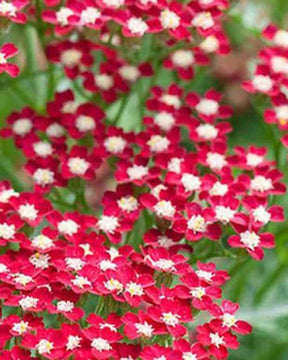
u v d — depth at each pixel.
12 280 0.29
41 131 0.33
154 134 0.32
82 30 0.33
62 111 0.33
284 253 0.33
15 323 0.29
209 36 0.33
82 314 0.29
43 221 0.33
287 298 0.34
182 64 0.34
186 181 0.31
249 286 0.34
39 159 0.32
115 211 0.31
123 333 0.30
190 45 0.33
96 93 0.33
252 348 0.35
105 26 0.33
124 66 0.33
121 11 0.32
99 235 0.31
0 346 0.28
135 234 0.32
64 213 0.33
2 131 0.33
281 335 0.34
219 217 0.31
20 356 0.28
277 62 0.33
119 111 0.33
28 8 0.33
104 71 0.33
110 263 0.30
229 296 0.33
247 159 0.32
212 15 0.33
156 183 0.31
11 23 0.33
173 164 0.32
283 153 0.35
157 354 0.28
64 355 0.28
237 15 0.36
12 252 0.30
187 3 0.33
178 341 0.29
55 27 0.33
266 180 0.32
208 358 0.29
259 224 0.31
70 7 0.33
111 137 0.32
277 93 0.33
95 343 0.28
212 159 0.32
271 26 0.34
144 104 0.34
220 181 0.32
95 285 0.29
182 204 0.31
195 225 0.31
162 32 0.33
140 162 0.32
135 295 0.29
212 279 0.30
